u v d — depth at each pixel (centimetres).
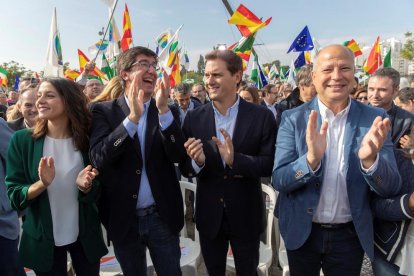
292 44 721
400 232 190
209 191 243
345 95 189
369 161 175
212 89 239
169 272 233
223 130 220
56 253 223
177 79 776
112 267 288
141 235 230
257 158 229
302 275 211
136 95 205
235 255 250
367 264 275
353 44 891
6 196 242
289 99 395
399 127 325
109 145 205
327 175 195
